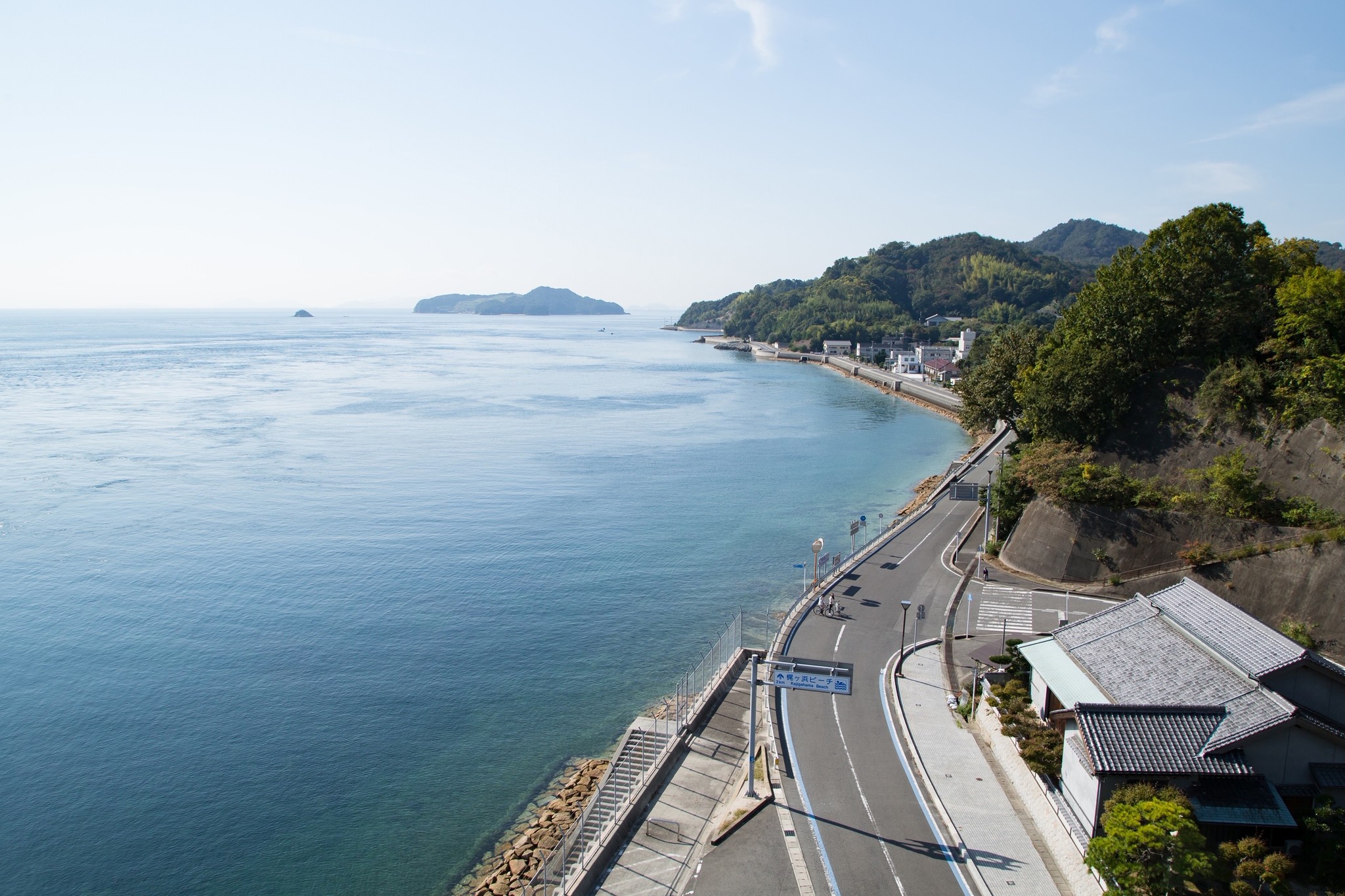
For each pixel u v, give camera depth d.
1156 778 32.41
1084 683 40.38
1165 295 76.25
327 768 50.06
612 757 49.91
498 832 44.41
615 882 36.16
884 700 50.81
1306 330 64.25
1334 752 32.72
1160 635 40.69
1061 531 70.62
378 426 165.00
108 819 45.25
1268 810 31.27
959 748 45.41
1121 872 29.14
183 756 51.03
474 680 60.88
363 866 41.91
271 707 56.78
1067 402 77.00
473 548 90.50
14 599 74.25
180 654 64.38
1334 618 51.69
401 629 69.56
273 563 84.75
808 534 97.81
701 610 74.12
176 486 113.44
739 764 45.34
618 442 154.25
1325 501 58.91
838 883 34.94
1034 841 37.28
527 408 195.88
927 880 34.88
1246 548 57.50
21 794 47.03
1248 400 67.50
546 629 69.75
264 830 44.53
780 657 56.75
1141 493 67.69
